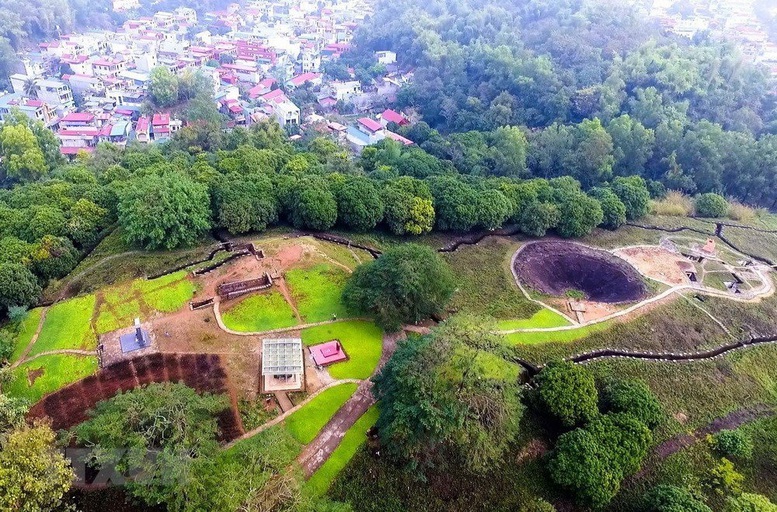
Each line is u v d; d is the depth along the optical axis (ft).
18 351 140.46
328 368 142.31
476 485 120.16
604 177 320.29
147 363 135.23
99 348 139.95
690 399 150.82
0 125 331.98
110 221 213.87
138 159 279.28
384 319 151.94
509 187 243.19
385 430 116.57
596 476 116.98
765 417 150.00
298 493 100.27
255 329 150.82
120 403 107.34
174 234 186.09
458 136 367.66
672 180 307.78
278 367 131.95
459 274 195.52
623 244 227.40
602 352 160.35
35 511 85.61
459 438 113.70
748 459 137.69
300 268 175.94
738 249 233.96
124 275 172.24
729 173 306.55
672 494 119.44
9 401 102.83
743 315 184.14
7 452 87.76
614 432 126.21
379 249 209.77
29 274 165.07
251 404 128.26
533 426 133.28
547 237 230.89
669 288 193.98
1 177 307.78
